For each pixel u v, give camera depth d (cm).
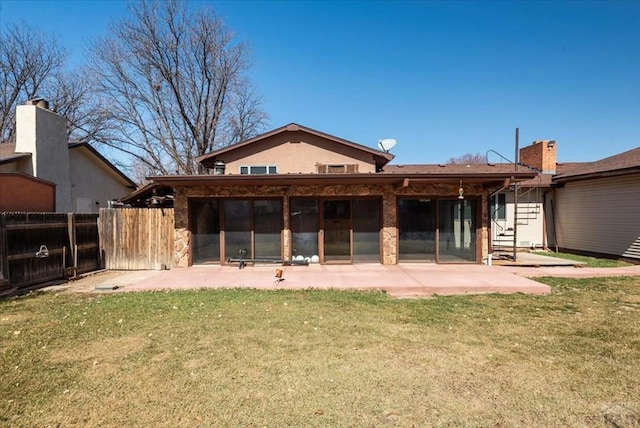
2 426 277
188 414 293
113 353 420
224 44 2597
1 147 1318
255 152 1398
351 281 841
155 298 698
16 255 776
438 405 307
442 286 778
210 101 2677
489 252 1089
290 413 295
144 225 1095
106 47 2311
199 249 1097
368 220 1099
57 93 2517
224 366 383
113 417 289
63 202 1354
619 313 588
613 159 1478
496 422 282
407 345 445
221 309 612
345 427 276
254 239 1095
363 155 1398
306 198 1095
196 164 2659
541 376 361
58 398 319
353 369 377
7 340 464
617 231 1231
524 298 703
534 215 1573
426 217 1101
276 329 506
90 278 950
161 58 2441
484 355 413
